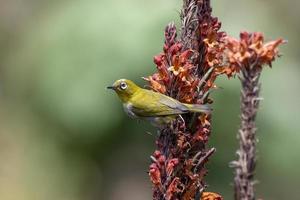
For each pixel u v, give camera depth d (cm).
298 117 1845
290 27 2066
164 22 1736
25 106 1995
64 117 1823
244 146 783
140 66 1723
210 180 1841
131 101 791
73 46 1805
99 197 2188
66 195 2189
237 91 1714
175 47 719
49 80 1844
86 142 1908
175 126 727
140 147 1923
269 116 1825
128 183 2147
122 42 1736
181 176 724
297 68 1945
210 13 738
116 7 1769
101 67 1756
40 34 1914
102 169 2105
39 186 2180
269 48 768
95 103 1777
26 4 2283
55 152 2027
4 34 2298
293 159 1841
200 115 732
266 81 1839
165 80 731
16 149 2155
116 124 1809
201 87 737
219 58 746
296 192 1891
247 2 1858
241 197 776
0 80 2217
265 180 1897
